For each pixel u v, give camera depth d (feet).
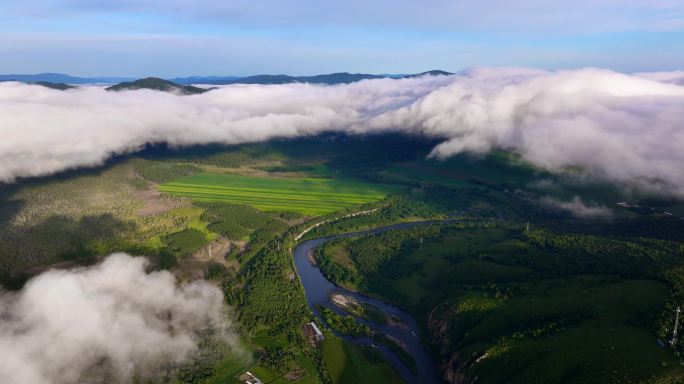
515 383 555.28
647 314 597.93
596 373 518.37
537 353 582.76
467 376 615.57
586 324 612.29
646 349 536.01
